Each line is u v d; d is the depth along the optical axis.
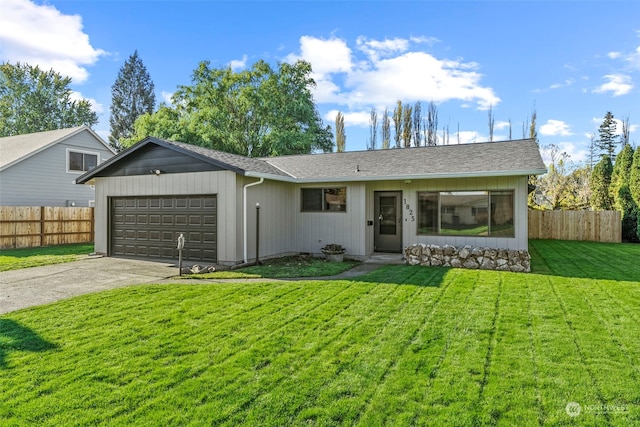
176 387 3.23
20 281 7.58
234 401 3.02
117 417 2.80
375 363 3.69
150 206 10.95
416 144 39.53
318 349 4.04
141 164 11.05
